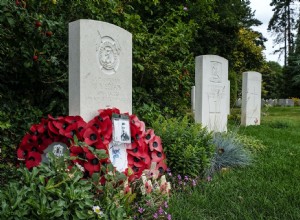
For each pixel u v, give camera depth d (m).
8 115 4.21
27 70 4.47
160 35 6.41
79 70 3.49
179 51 6.49
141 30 5.82
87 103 3.57
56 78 4.66
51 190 2.10
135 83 5.79
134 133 3.48
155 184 3.16
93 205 2.26
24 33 4.00
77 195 2.14
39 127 3.26
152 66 5.57
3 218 1.91
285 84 32.56
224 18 17.08
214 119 6.56
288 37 45.28
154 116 5.47
